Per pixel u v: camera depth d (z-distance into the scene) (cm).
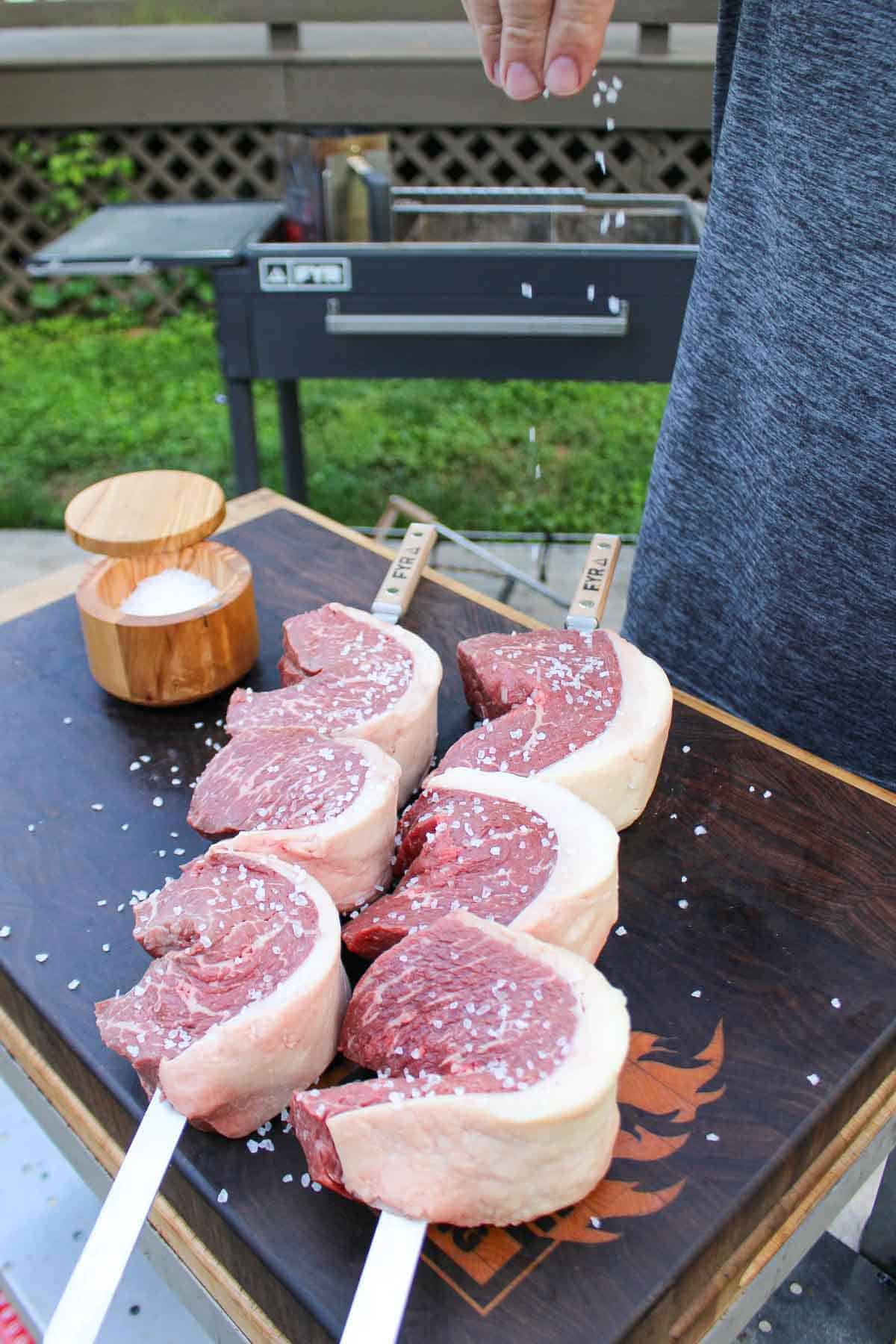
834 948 70
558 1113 58
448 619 92
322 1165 60
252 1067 62
